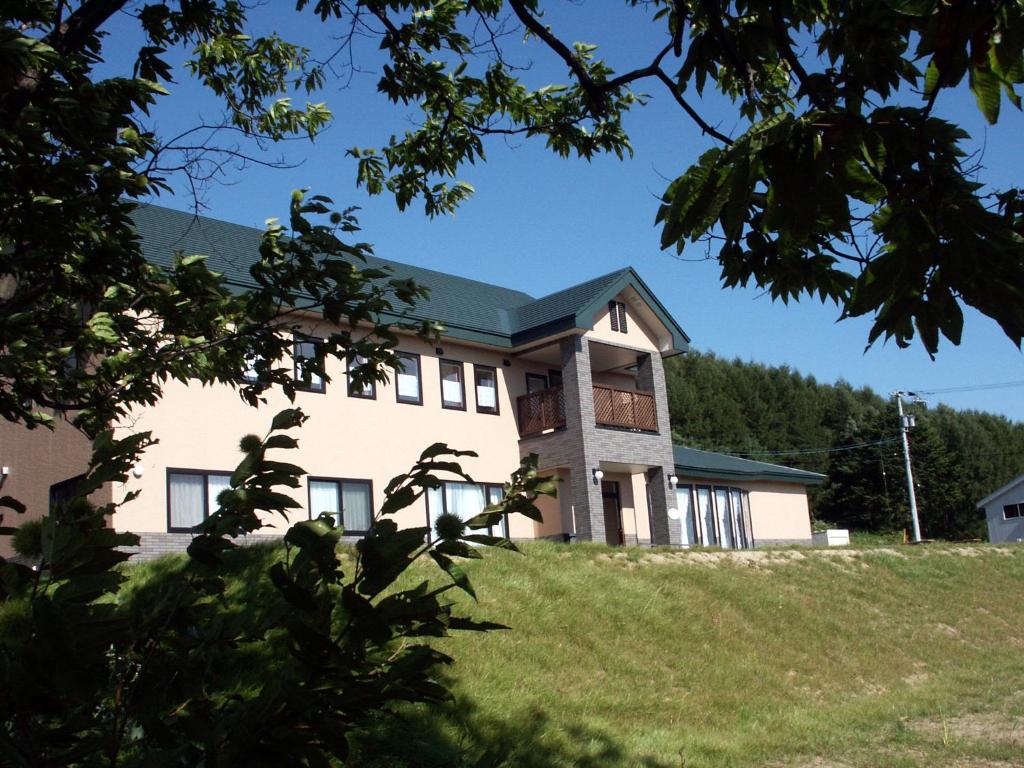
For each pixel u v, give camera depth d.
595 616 12.45
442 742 7.32
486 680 9.16
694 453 29.03
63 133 4.72
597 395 21.80
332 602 1.88
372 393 19.20
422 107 7.94
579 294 22.41
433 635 1.97
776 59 3.73
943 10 2.45
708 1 3.44
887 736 9.80
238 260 18.09
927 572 21.27
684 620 13.48
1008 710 11.36
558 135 7.73
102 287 5.64
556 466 21.47
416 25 7.37
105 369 5.54
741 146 2.15
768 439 65.38
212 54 7.29
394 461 19.23
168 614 2.06
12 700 1.56
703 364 68.69
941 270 2.45
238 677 6.59
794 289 3.46
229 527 2.03
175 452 15.64
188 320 5.85
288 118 7.98
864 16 2.92
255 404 6.25
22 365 5.11
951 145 2.49
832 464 60.78
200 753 1.79
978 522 58.84
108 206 5.02
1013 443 73.50
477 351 21.80
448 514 1.94
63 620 1.50
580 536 20.86
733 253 3.42
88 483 2.04
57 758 1.67
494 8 7.19
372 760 6.76
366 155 8.06
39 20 5.15
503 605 11.67
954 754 9.07
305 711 1.74
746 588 15.95
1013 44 2.41
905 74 2.92
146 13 6.60
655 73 4.47
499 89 7.65
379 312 5.71
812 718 10.47
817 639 14.50
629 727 9.12
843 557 20.75
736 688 11.38
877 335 2.58
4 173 4.52
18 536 1.87
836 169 2.21
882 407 74.44
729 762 8.39
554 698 9.32
